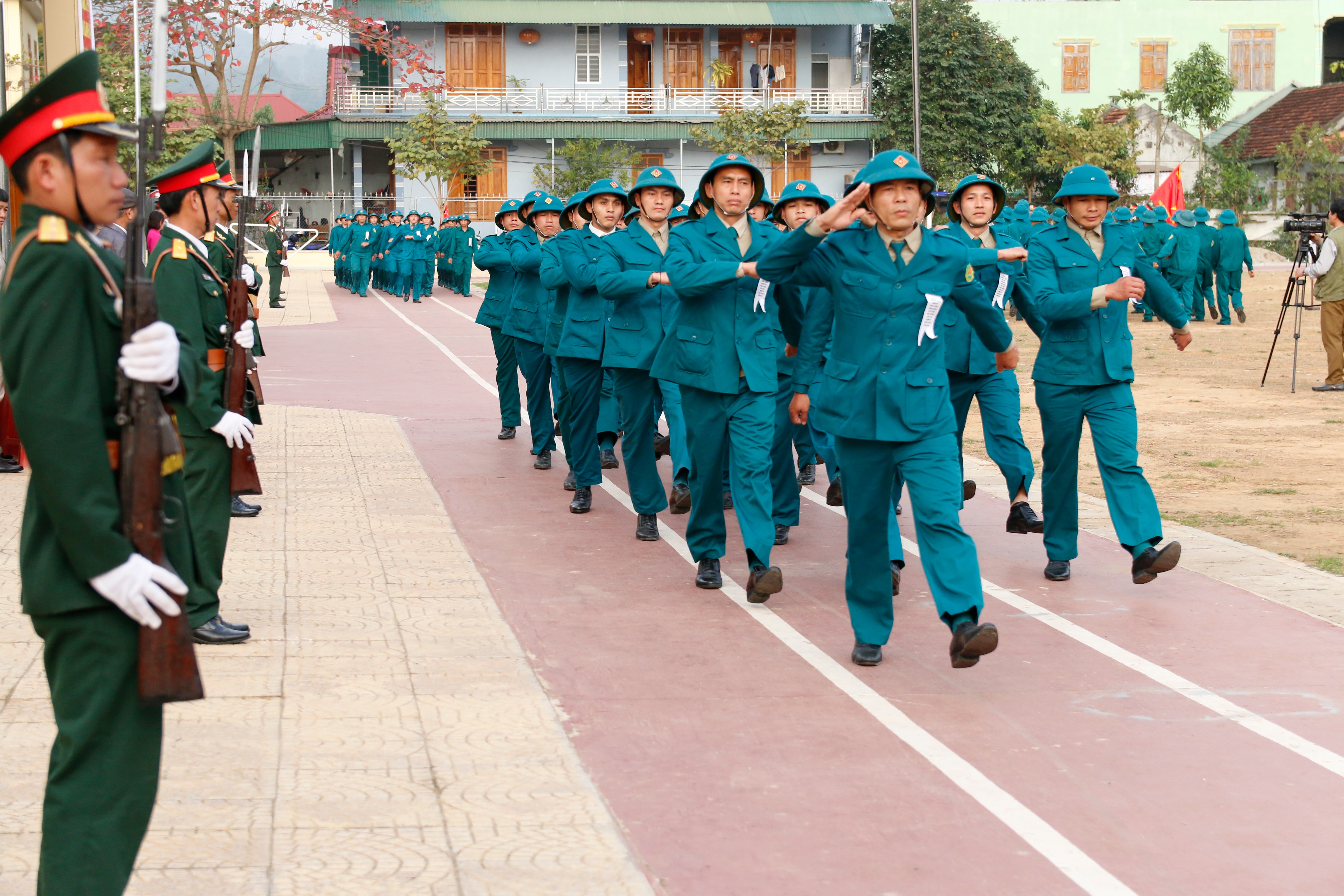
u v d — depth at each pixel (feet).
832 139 157.48
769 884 12.82
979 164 156.76
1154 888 12.83
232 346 20.27
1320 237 53.72
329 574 23.90
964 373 27.32
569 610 22.33
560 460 37.29
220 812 13.98
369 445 38.47
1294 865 13.32
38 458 9.43
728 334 22.56
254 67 132.26
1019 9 177.58
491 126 154.20
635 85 160.56
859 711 17.63
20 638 19.53
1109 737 16.74
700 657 19.85
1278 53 181.47
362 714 16.96
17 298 9.45
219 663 18.78
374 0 148.15
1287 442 40.88
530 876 12.82
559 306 32.81
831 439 30.66
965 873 13.09
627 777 15.34
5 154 9.79
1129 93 160.25
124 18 93.25
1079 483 34.94
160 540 9.96
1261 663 19.65
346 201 157.48
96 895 10.05
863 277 18.60
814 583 24.45
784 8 155.22
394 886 12.54
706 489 23.41
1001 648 20.43
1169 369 60.23
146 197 10.55
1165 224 86.69
